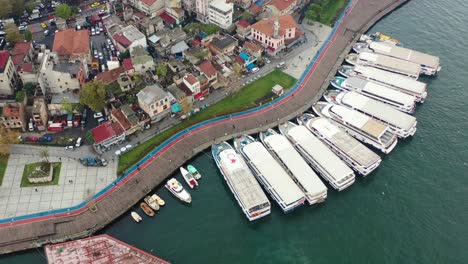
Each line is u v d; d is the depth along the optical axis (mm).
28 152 156375
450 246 134500
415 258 131500
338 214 144125
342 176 148875
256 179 154000
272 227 140250
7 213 136625
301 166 151750
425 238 136750
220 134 168250
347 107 180000
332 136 163250
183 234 137375
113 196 143625
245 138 167125
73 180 147750
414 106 185250
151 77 184250
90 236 134125
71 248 126188
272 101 182875
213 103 180500
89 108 176625
